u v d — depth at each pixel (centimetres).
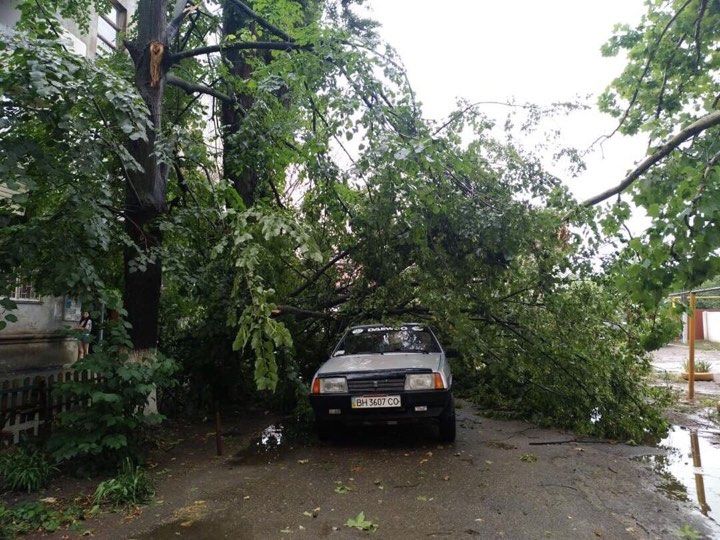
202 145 684
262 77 720
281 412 802
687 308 440
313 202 752
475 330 666
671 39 584
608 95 648
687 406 873
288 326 788
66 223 479
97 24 1065
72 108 452
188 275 602
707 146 426
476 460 547
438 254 664
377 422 582
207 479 497
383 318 773
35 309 785
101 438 496
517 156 689
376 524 389
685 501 430
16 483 454
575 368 675
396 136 587
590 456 562
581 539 360
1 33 433
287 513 412
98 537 372
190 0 784
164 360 555
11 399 565
